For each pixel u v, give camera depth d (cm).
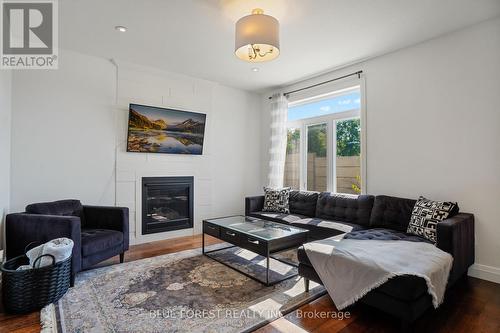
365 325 193
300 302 222
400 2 242
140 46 333
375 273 188
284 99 484
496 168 267
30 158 321
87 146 358
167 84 422
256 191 539
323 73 421
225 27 286
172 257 330
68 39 315
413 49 325
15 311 204
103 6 249
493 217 268
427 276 181
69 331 182
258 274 279
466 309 215
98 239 277
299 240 285
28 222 255
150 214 413
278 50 249
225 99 493
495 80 268
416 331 186
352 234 279
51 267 215
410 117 327
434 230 259
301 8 250
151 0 240
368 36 304
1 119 286
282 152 484
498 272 263
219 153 486
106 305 215
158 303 219
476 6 247
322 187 445
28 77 321
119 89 381
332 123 430
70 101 346
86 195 357
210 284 254
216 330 184
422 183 317
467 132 284
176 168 434
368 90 367
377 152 357
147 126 394
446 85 299
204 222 347
